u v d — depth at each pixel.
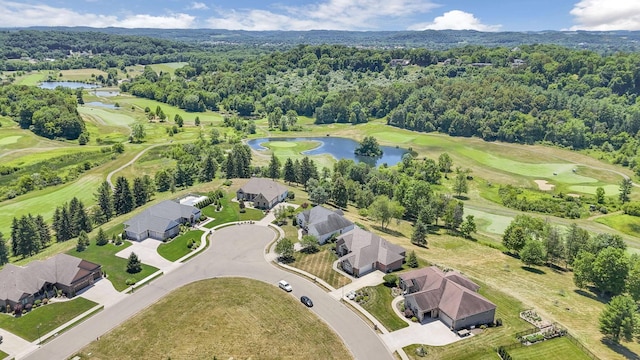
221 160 176.00
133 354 58.16
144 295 73.25
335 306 70.00
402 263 85.56
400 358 57.84
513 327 65.06
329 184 133.12
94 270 78.06
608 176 171.50
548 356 58.28
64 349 59.56
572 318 68.94
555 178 170.88
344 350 59.31
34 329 64.12
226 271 81.50
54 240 107.62
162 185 144.50
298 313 67.56
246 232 99.88
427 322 66.00
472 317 64.38
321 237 94.00
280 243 85.50
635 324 59.91
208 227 102.69
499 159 196.38
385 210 106.81
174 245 92.94
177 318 65.94
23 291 69.88
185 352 58.25
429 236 108.50
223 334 61.88
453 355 58.31
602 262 77.25
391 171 161.50
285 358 57.22
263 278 78.81
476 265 90.00
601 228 121.94
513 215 131.00
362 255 81.88
